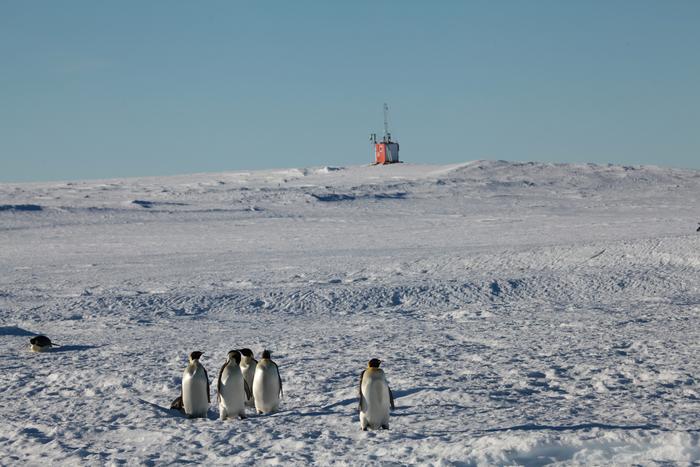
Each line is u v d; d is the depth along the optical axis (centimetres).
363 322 5731
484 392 2903
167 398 3139
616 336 4362
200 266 9612
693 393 2783
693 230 12000
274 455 2089
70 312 6456
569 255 8362
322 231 14825
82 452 2262
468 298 6769
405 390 3025
